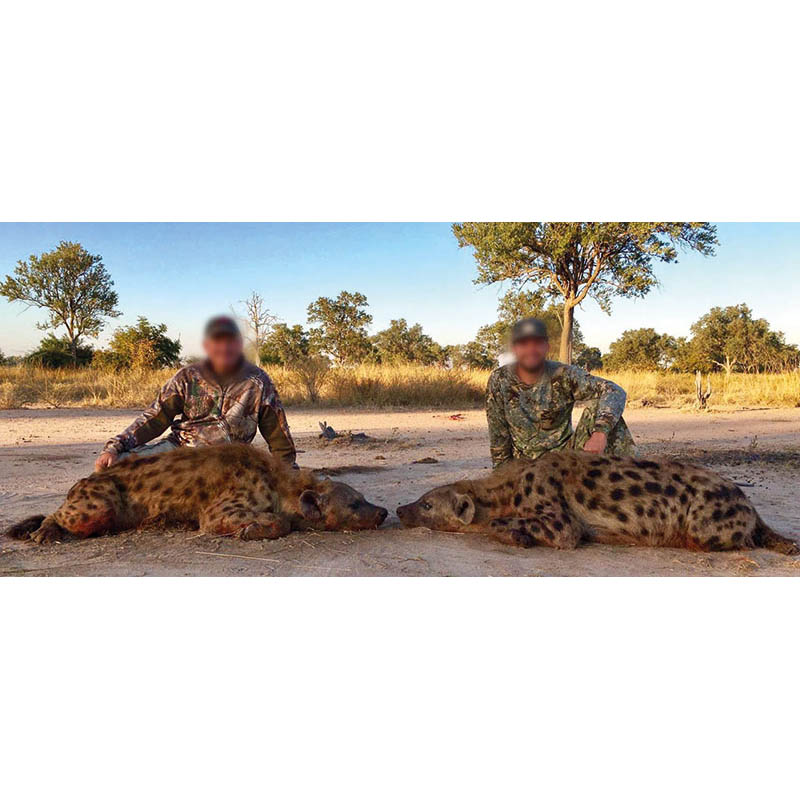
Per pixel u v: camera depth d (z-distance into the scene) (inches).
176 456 248.2
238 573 202.4
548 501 239.9
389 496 320.2
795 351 2345.0
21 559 213.3
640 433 601.6
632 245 1257.4
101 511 234.8
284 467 254.4
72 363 1615.4
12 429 665.6
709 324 2527.1
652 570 209.8
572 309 1290.6
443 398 1006.4
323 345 2233.0
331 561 215.3
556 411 286.0
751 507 233.1
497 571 207.0
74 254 1747.0
